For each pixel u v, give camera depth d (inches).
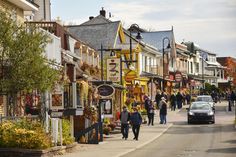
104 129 1362.0
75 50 1733.5
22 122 903.7
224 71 5580.7
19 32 838.5
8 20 831.1
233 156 915.4
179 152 1001.5
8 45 816.3
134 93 2078.0
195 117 1787.6
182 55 4052.7
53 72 855.1
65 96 1061.1
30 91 853.8
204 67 5073.8
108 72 1616.6
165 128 1632.6
